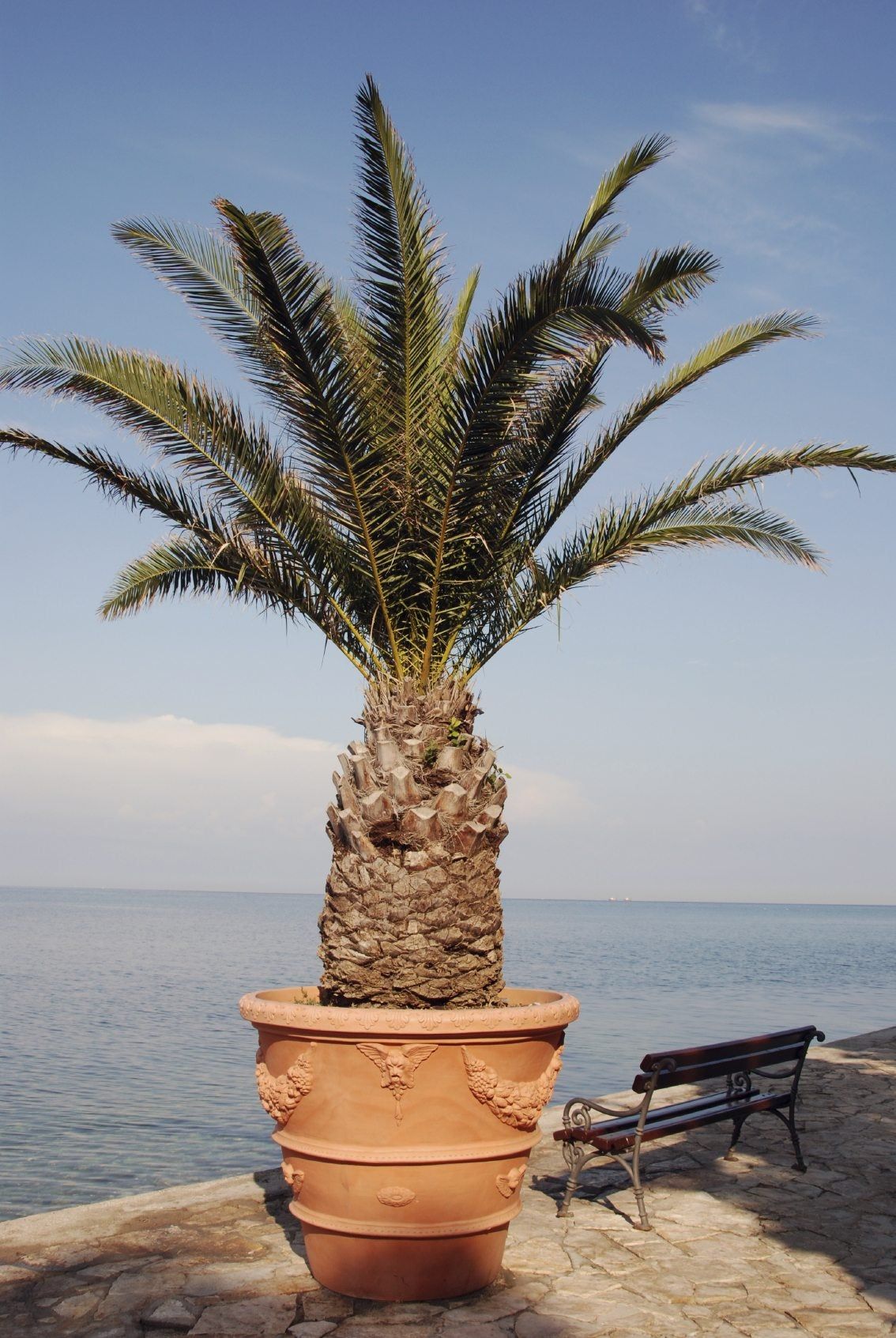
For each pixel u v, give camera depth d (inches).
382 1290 164.4
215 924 6565.0
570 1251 189.6
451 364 221.8
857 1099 320.8
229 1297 164.2
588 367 219.8
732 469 234.7
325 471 209.6
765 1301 166.4
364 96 189.5
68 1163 650.8
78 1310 157.9
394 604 220.1
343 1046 164.6
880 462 228.7
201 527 236.5
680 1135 277.6
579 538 238.1
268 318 193.9
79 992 1935.3
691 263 211.0
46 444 228.2
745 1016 1494.8
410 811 178.7
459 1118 165.6
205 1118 799.7
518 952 3690.9
